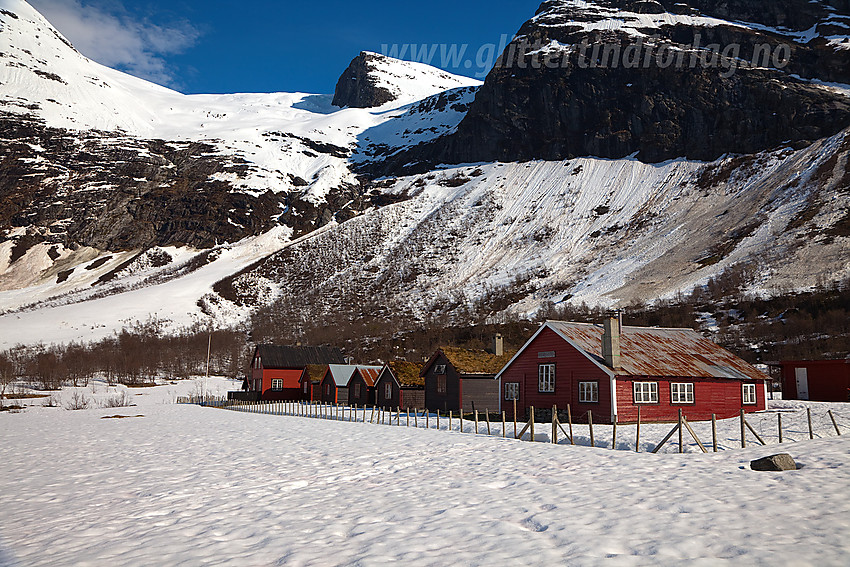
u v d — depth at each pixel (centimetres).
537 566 755
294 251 15775
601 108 17625
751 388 3431
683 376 3170
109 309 12112
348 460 1850
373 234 16025
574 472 1487
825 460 1505
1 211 18612
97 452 2206
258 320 11862
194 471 1684
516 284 11512
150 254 17012
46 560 828
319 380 6119
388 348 8988
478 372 4191
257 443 2431
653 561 765
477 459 1788
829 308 6425
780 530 894
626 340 3412
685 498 1135
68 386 7419
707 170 14125
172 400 6519
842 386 3947
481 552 822
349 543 889
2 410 5084
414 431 2825
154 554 848
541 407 3394
